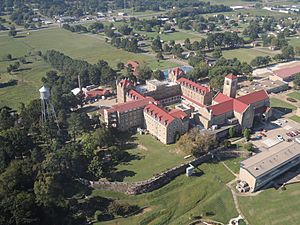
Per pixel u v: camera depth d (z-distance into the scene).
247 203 192.12
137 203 194.00
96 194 199.62
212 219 182.88
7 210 161.62
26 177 190.38
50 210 171.50
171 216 185.25
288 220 179.12
